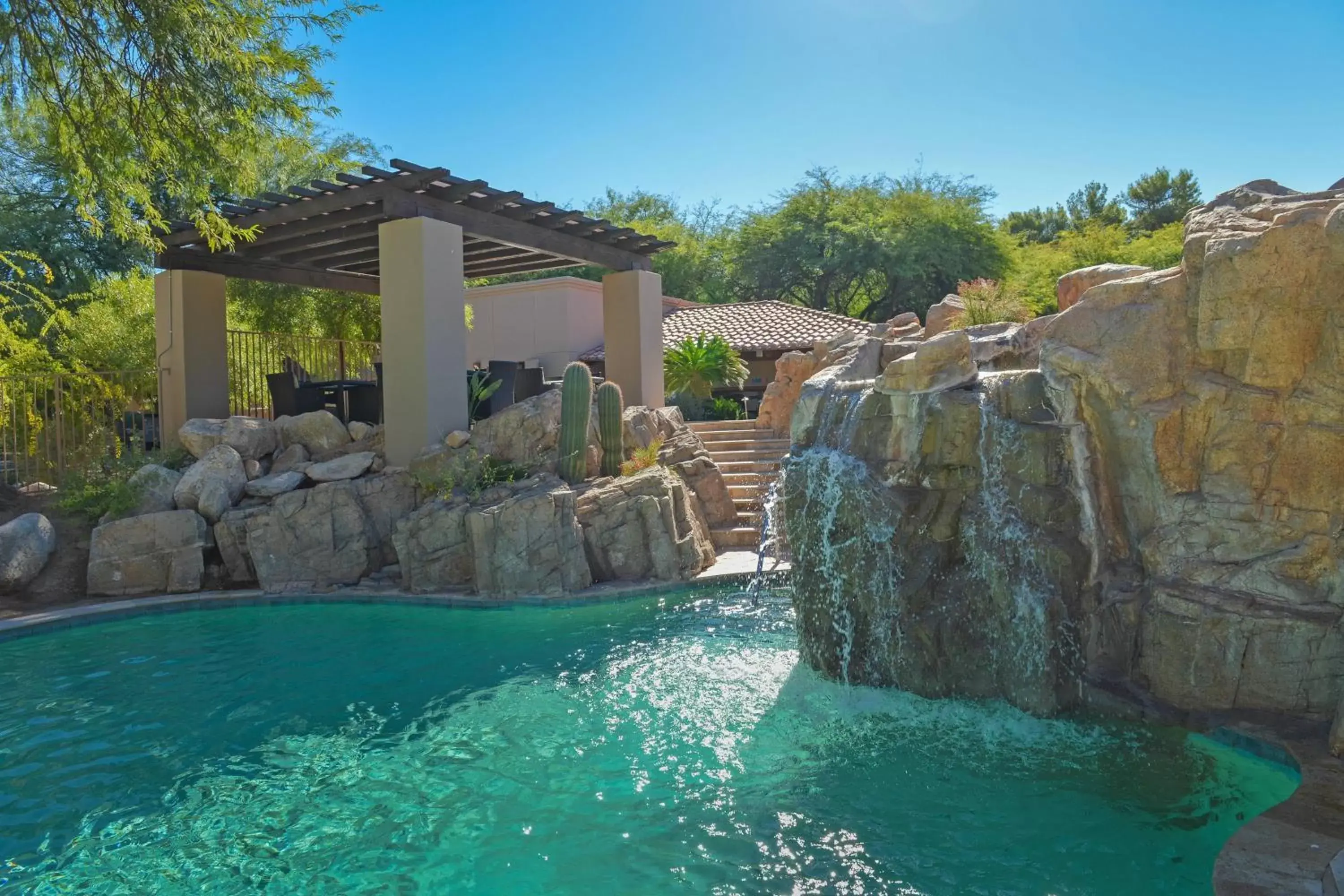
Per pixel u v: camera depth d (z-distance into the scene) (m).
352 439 14.42
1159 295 6.48
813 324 28.75
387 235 13.43
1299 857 4.22
